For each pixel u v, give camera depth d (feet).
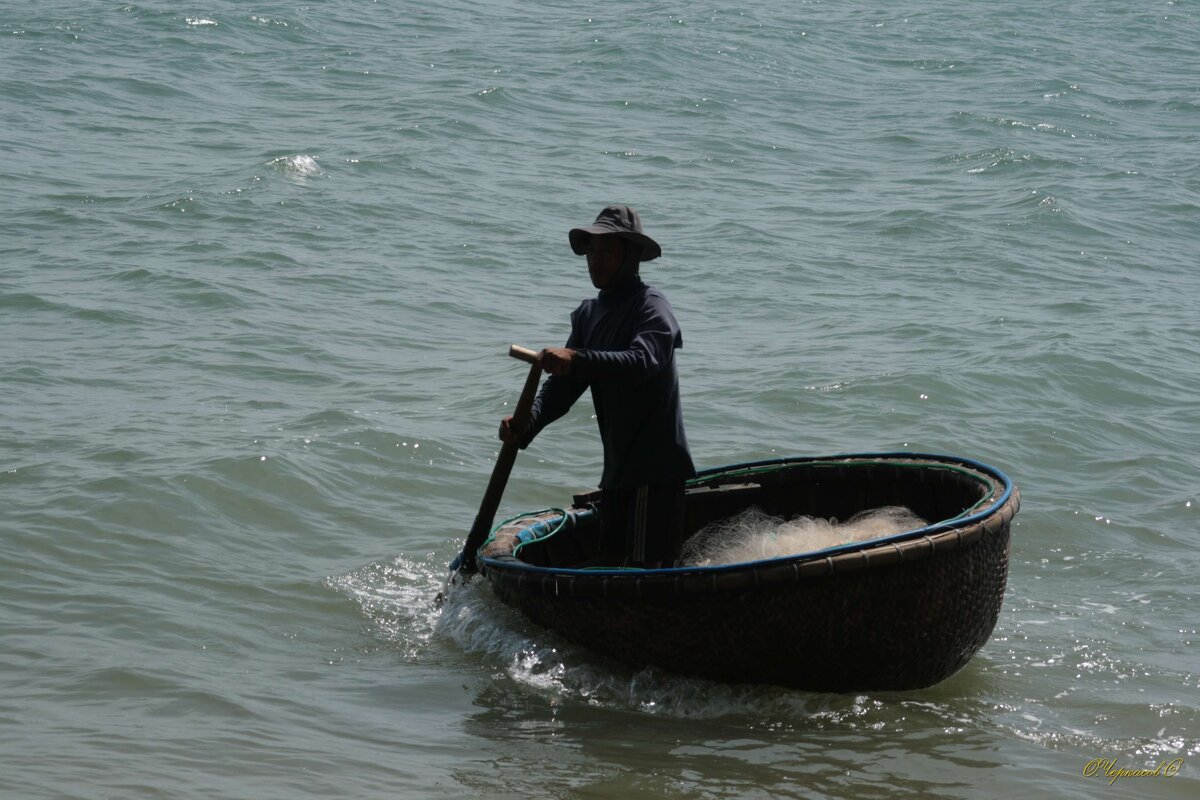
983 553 29.30
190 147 118.73
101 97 138.62
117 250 82.99
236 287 75.05
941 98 166.81
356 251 86.69
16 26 172.04
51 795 23.52
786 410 56.18
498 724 28.35
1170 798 25.45
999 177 123.54
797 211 106.52
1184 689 31.09
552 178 114.73
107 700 28.45
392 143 122.83
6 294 71.26
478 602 34.40
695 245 93.50
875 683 29.76
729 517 37.83
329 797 24.20
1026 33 223.10
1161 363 65.41
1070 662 32.60
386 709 29.09
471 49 178.29
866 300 79.77
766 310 76.84
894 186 118.73
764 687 29.86
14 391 54.65
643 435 31.65
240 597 35.76
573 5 223.92
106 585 35.68
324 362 62.13
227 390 56.54
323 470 46.03
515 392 57.52
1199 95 174.29
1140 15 246.88
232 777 24.86
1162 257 95.71
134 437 48.55
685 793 24.90
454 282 80.23
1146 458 50.90
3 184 100.27
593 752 26.81
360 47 177.06
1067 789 25.61
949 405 56.95
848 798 24.90
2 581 35.37
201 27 179.52
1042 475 49.19
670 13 214.28
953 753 27.22
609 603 29.48
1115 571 39.47
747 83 167.84
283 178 105.81
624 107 149.07
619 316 31.73
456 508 44.21
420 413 54.60
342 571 38.24
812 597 28.17
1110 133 150.10
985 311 77.00
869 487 37.09
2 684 29.04
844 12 233.55
